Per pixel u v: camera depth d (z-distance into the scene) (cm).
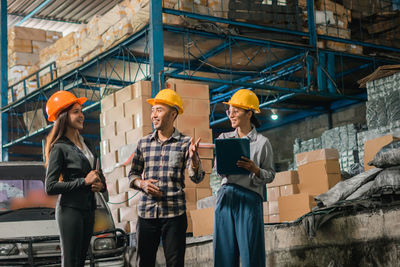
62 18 2005
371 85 825
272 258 588
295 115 1596
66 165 402
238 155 416
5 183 614
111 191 879
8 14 1938
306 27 1132
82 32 1231
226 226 438
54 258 528
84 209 401
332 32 1153
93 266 534
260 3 1065
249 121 452
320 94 1169
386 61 1231
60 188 390
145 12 1008
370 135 810
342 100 1466
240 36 1055
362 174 561
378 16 1217
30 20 2014
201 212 722
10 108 1517
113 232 566
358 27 1219
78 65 1251
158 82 934
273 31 1091
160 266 705
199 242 681
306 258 543
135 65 1258
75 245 396
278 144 1669
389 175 485
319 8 1155
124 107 900
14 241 514
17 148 1633
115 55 1187
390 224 461
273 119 1538
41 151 1680
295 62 1212
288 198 668
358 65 1296
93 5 1867
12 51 1523
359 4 1216
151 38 952
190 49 1162
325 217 520
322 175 670
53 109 409
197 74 1334
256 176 424
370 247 477
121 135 898
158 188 432
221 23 1043
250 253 428
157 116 446
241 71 1273
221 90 1486
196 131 885
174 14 980
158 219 438
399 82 781
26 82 1477
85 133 1738
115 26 1097
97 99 1521
